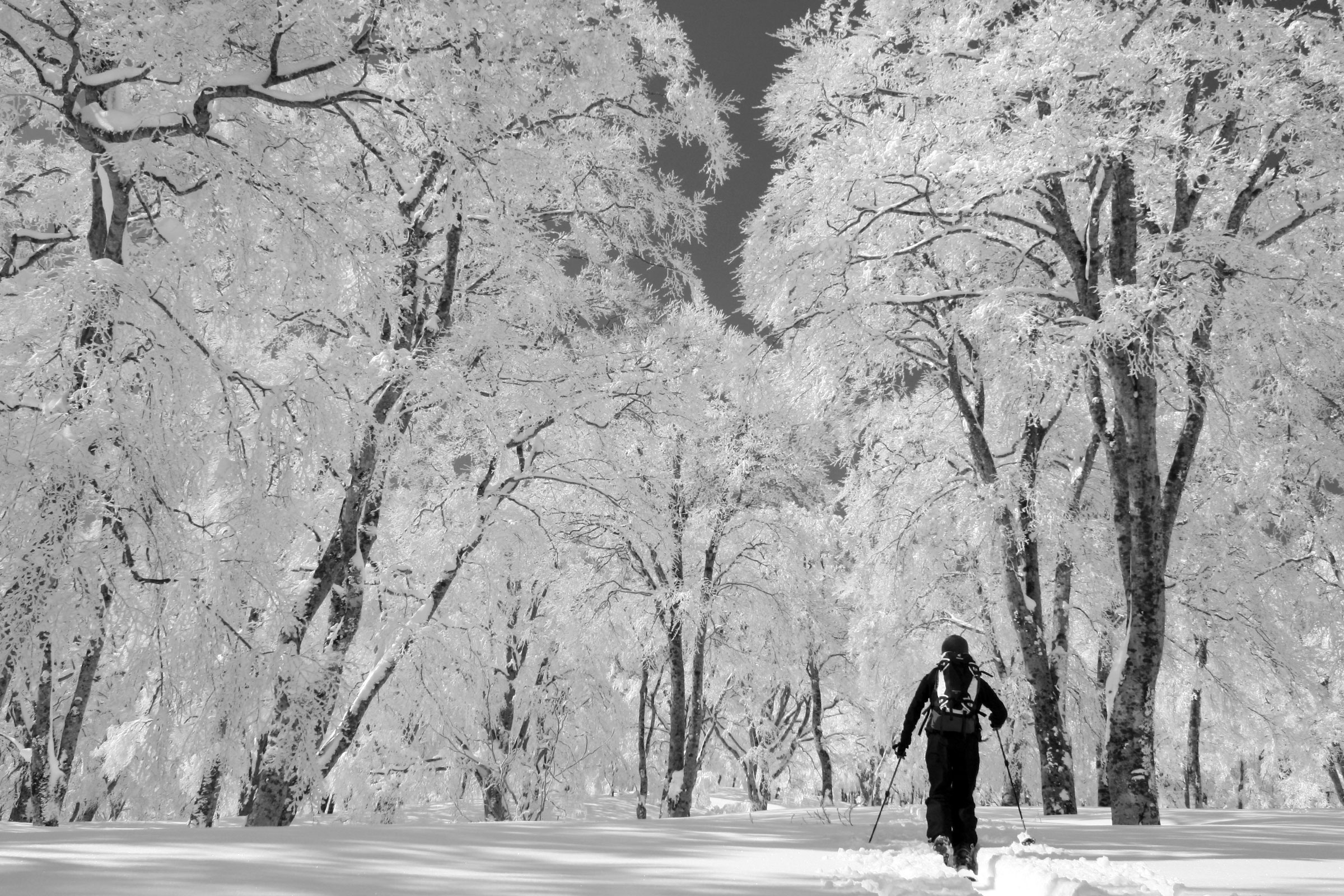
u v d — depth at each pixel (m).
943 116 13.09
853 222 14.11
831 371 16.69
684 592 23.12
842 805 14.62
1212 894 4.06
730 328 22.47
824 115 15.26
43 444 10.21
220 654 12.45
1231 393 15.07
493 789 23.48
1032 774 22.73
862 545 22.89
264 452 12.48
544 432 17.98
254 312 12.55
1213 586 19.42
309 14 10.75
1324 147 12.77
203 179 11.59
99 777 18.53
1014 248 14.34
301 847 6.11
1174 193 13.98
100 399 10.81
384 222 13.60
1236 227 13.35
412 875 4.90
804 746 38.66
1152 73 11.64
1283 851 7.07
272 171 11.64
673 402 17.83
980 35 13.29
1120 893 4.08
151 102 10.88
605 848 6.53
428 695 20.05
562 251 16.70
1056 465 21.39
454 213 13.88
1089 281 13.14
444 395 13.69
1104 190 13.31
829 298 14.59
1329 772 27.91
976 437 18.19
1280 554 20.03
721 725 37.44
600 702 26.12
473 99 12.12
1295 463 18.59
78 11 10.44
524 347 16.42
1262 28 12.48
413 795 22.98
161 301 11.37
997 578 21.27
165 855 5.51
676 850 6.50
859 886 4.73
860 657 25.12
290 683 12.80
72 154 14.62
